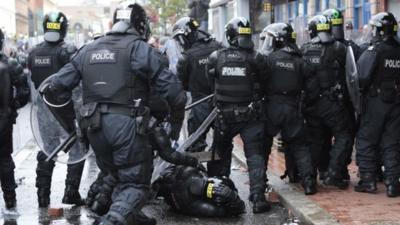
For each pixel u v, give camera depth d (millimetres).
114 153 5586
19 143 13438
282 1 17938
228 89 7469
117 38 5738
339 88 8094
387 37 7574
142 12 5961
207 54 8680
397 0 11695
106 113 5566
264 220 7113
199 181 7160
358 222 6578
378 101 7629
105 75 5602
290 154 8531
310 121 8359
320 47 8094
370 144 7859
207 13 20922
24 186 9148
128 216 5410
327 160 8734
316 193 7973
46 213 7508
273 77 7719
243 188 8805
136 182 5574
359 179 8648
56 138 6957
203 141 8570
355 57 8242
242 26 7469
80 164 7785
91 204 7629
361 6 13484
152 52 5664
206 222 7047
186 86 8844
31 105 7070
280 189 8242
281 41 7828
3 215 7434
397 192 7664
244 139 7586
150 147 5688
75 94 6395
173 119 5883
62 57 7594
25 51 24047
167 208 7633
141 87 5648
